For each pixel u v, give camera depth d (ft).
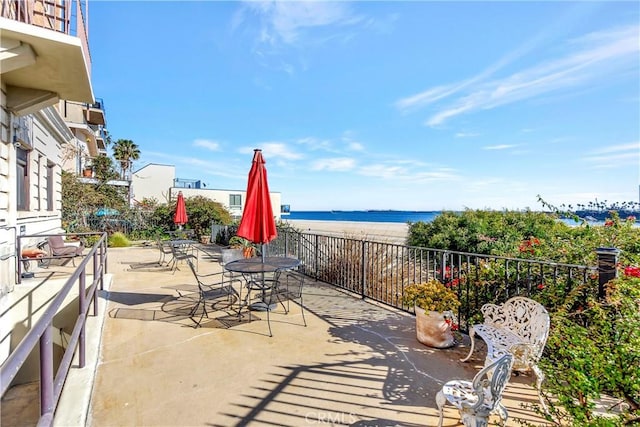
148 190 91.81
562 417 6.33
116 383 8.57
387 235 28.30
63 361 6.13
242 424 7.00
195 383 8.61
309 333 12.20
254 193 13.93
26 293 14.70
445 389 6.82
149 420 7.08
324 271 21.43
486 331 9.34
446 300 11.18
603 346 6.64
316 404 7.77
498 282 12.28
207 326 12.77
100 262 16.94
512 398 8.18
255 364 9.70
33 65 12.88
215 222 48.75
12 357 3.30
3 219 13.46
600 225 14.52
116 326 12.68
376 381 8.84
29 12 13.02
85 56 14.15
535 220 24.79
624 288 7.97
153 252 34.76
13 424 10.41
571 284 10.34
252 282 15.60
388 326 13.06
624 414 5.69
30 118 18.02
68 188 42.06
